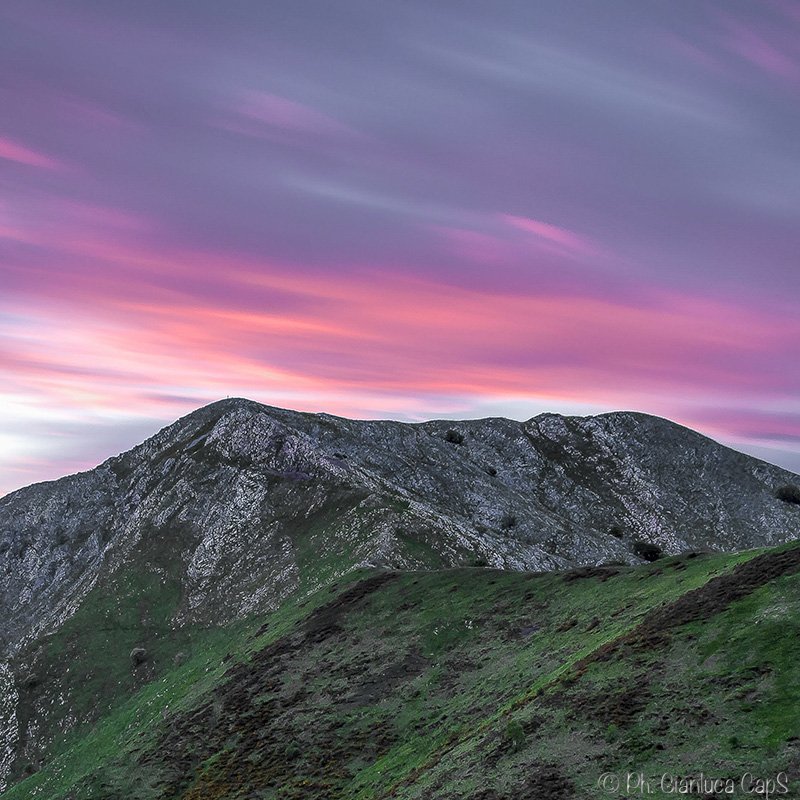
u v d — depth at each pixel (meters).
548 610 70.00
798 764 30.86
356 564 121.69
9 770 109.50
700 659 41.78
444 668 68.25
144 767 72.50
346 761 59.12
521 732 42.09
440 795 40.44
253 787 60.56
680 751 35.03
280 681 79.25
